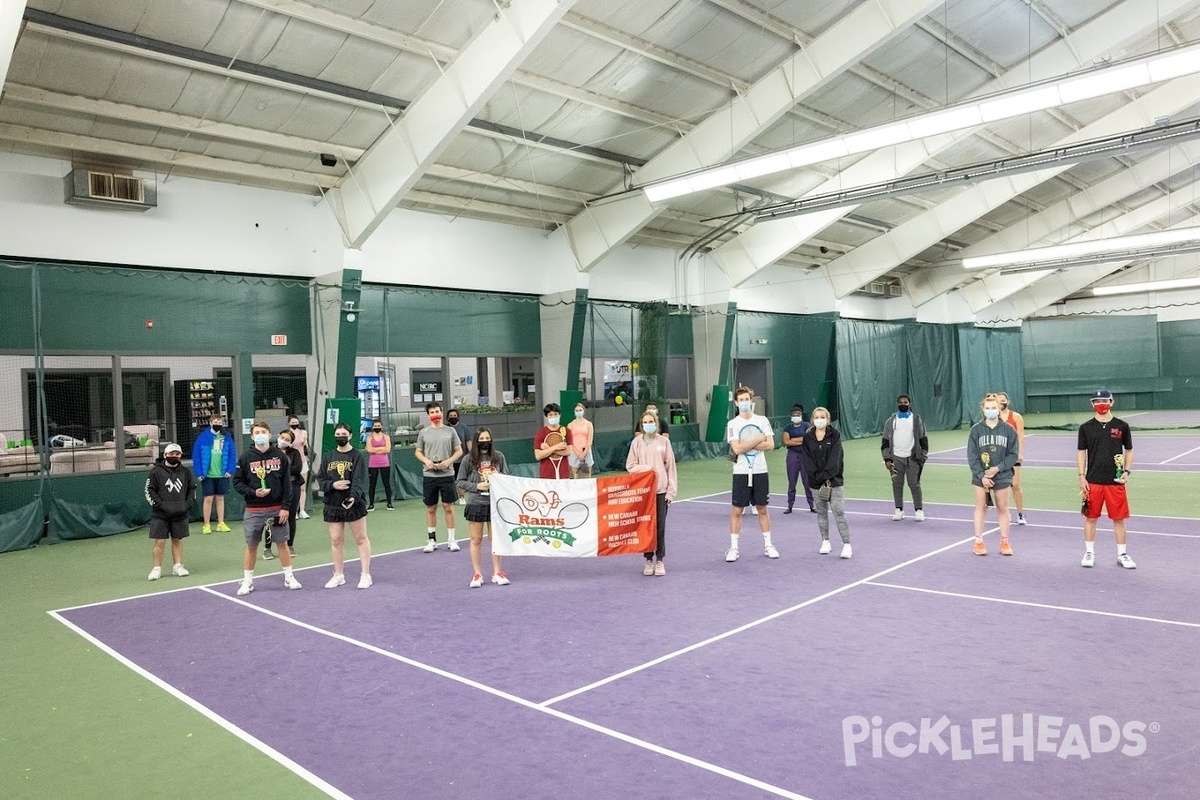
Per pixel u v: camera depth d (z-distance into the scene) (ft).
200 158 47.44
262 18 37.45
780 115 51.90
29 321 43.55
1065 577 27.58
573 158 57.77
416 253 60.13
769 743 15.38
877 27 46.93
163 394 48.78
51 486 43.21
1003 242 98.48
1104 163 82.64
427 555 35.63
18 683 20.31
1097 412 28.84
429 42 42.60
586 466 42.65
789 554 33.14
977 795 13.21
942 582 27.53
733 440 32.27
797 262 94.27
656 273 78.38
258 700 18.66
